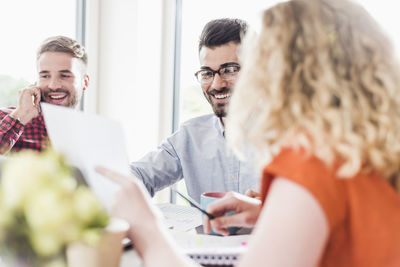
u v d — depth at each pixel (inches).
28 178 20.6
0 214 20.7
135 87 93.4
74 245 22.6
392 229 24.5
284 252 22.2
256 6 88.3
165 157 66.2
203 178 65.6
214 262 32.2
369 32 27.1
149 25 95.4
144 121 96.4
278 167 24.2
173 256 26.6
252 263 22.5
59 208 20.4
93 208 21.9
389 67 26.5
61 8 92.9
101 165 29.0
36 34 88.1
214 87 63.1
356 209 24.1
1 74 82.8
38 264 22.0
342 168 23.9
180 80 101.0
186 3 98.3
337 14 27.0
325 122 24.8
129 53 93.9
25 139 75.4
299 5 27.4
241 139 29.2
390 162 26.0
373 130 25.0
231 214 40.1
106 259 23.7
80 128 28.6
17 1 84.6
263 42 27.8
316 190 22.9
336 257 24.9
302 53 26.3
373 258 24.2
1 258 24.0
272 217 23.1
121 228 24.8
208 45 62.3
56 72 74.9
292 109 25.6
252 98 28.0
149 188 62.9
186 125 67.9
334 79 25.5
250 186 63.2
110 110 97.4
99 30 97.1
